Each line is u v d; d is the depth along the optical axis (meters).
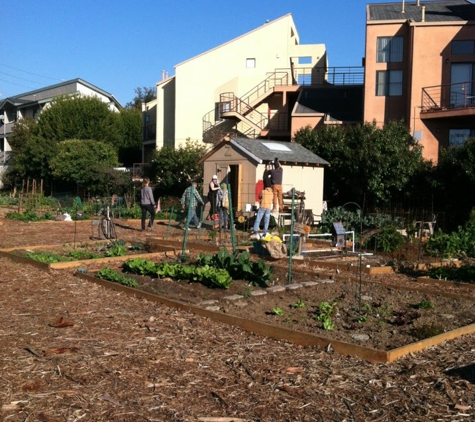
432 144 26.88
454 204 21.97
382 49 28.47
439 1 32.12
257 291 8.73
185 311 7.68
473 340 6.54
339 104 32.03
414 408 4.60
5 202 33.75
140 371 5.30
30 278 9.93
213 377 5.21
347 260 12.37
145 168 36.91
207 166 22.41
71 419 4.26
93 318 7.23
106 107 48.34
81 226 20.78
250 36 38.22
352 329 6.83
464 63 26.92
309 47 38.78
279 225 17.14
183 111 38.50
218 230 17.16
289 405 4.63
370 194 24.06
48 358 5.60
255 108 36.50
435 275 10.38
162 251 13.45
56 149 41.88
